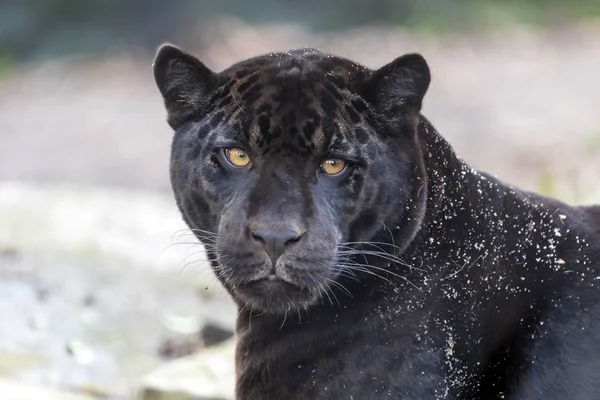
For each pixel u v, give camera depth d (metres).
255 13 48.12
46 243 18.20
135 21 48.44
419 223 8.47
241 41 44.00
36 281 16.12
